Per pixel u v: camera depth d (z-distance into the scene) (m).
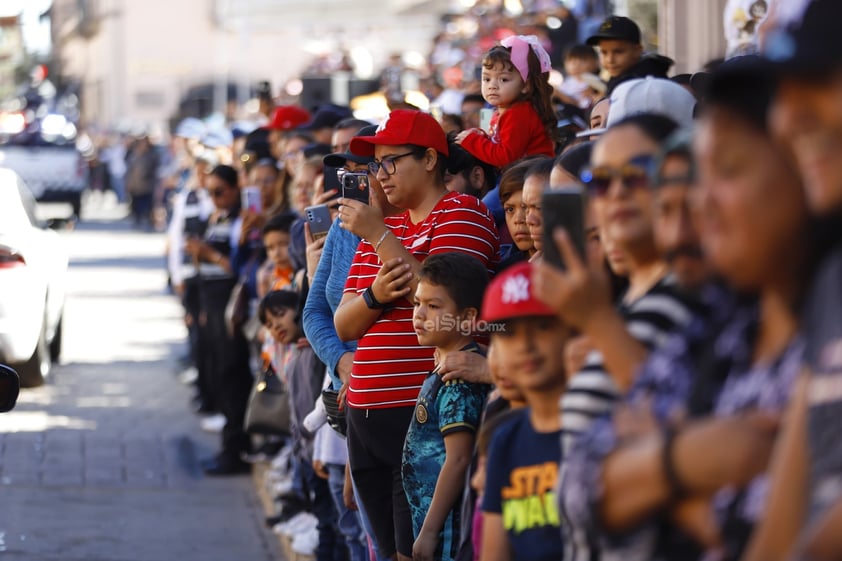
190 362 28.53
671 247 5.20
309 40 71.75
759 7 13.66
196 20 113.31
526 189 8.97
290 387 14.54
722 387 4.81
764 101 4.33
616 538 5.02
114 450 21.58
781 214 4.34
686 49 21.92
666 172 5.18
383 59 57.50
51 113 75.25
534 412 6.53
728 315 4.86
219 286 20.73
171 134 58.53
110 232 66.00
